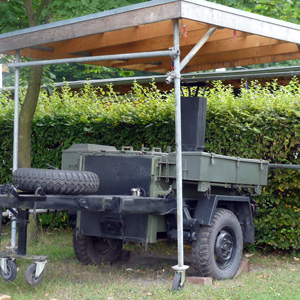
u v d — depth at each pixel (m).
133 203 6.14
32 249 8.64
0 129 10.98
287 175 8.14
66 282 6.59
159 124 9.21
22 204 5.70
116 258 7.93
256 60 9.04
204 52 8.53
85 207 6.05
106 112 10.04
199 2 6.11
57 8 9.39
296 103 8.12
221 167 6.70
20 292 5.99
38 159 10.68
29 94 9.50
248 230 7.43
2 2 9.79
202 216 6.63
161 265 7.79
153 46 8.44
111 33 7.68
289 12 10.44
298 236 8.24
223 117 8.69
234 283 6.66
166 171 6.59
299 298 5.93
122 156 6.93
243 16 6.55
